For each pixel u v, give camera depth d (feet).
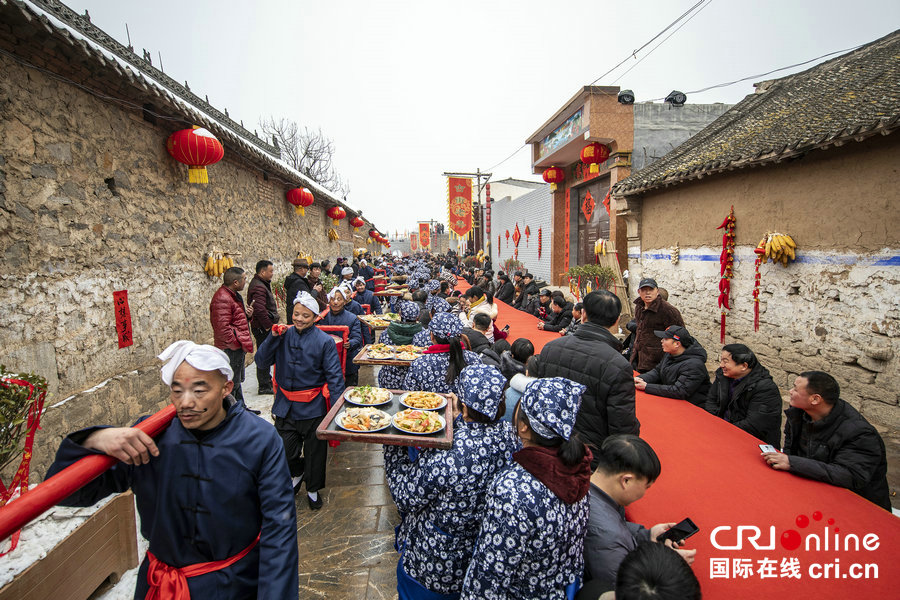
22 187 12.71
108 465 4.82
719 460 10.23
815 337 19.16
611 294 10.00
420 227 195.00
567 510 5.59
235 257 26.76
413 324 18.39
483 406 6.82
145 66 23.72
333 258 60.59
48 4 16.30
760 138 22.97
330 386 12.81
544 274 60.03
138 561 9.75
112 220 16.43
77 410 14.03
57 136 13.97
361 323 21.21
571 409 5.69
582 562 6.16
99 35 19.76
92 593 8.82
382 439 8.11
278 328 12.82
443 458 6.68
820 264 18.85
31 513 4.02
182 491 5.69
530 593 5.71
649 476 6.73
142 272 18.19
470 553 6.86
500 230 86.48
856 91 21.68
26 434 7.57
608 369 9.09
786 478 9.47
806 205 19.40
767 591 6.49
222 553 5.84
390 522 12.39
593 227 48.44
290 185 38.78
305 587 9.95
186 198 21.79
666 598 4.57
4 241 12.13
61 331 13.89
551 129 47.44
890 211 16.14
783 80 32.99
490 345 16.40
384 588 9.91
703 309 26.43
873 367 16.90
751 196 22.44
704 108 39.45
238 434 5.85
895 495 12.69
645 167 35.83
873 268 16.76
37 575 7.22
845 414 9.64
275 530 5.78
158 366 18.88
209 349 5.68
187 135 19.04
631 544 6.86
